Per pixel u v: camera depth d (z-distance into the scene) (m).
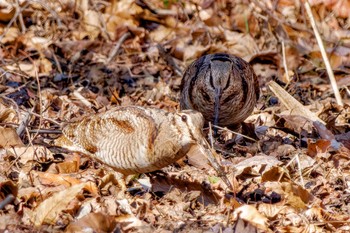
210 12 19.75
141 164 9.96
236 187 10.55
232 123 13.52
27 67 16.70
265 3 19.66
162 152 9.77
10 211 9.38
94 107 14.73
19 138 11.62
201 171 11.30
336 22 19.75
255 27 19.36
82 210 9.58
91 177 10.80
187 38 19.25
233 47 18.69
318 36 14.76
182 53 18.53
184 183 10.53
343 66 18.23
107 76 16.95
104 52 18.39
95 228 8.98
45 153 11.42
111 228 9.02
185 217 9.68
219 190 10.57
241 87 13.28
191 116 9.70
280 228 9.51
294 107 14.12
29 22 19.06
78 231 8.91
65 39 18.70
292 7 19.86
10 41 18.05
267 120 14.19
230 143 12.76
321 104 15.63
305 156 11.81
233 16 19.62
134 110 10.11
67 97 14.96
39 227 8.99
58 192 9.34
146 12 19.94
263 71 18.00
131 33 19.05
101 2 20.17
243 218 9.51
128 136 9.95
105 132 10.18
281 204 10.15
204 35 19.19
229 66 13.33
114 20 19.70
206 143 9.73
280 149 12.34
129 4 19.89
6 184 9.73
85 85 16.69
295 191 10.35
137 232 9.13
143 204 9.80
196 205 10.19
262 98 15.96
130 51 18.44
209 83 13.20
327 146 12.08
